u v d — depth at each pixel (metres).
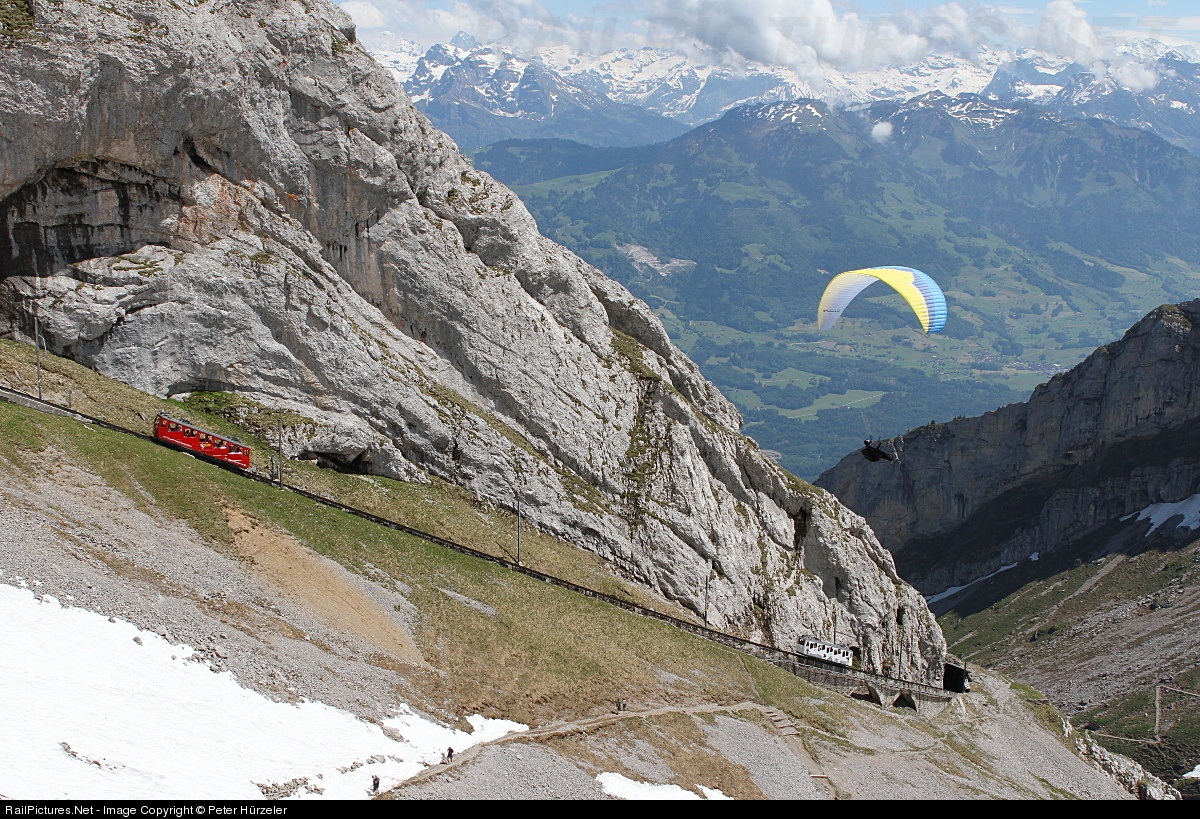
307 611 91.56
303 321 127.19
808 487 172.12
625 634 119.69
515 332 145.62
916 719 150.75
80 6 112.25
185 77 117.69
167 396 120.94
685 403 159.50
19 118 108.94
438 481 133.75
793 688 131.25
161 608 79.94
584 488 145.62
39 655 68.69
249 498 102.50
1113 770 179.00
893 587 174.38
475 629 104.12
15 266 115.06
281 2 130.38
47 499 86.69
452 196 146.50
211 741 68.75
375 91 135.75
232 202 125.75
